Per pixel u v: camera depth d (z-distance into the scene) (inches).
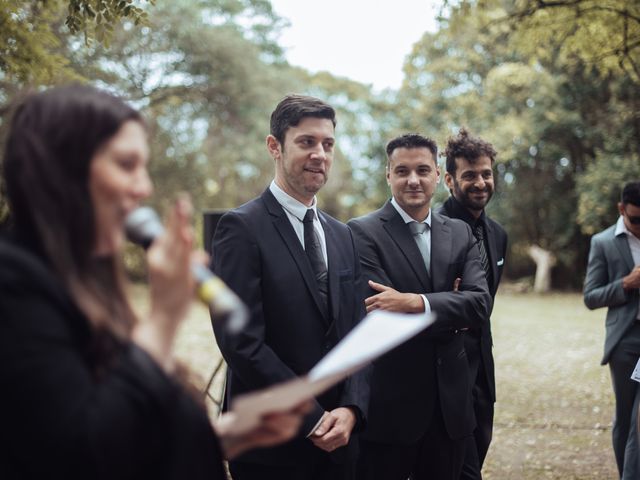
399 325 58.7
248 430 54.8
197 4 911.0
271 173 1014.4
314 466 104.2
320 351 104.2
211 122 971.3
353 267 112.8
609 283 179.2
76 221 45.9
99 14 166.1
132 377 45.6
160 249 47.3
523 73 797.9
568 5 284.5
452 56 884.6
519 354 422.6
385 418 125.8
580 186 773.3
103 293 47.2
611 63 316.5
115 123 47.4
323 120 107.7
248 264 102.0
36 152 46.0
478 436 148.0
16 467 42.3
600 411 279.6
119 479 43.7
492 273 155.5
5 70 191.8
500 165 877.2
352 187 1236.5
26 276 43.0
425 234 137.0
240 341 98.3
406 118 957.2
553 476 201.2
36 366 41.4
